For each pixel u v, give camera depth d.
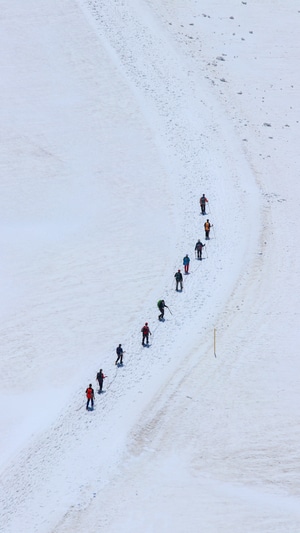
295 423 89.94
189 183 132.38
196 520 79.94
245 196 129.25
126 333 103.75
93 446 87.75
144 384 95.25
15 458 87.31
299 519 80.50
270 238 120.00
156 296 109.69
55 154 138.38
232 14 179.50
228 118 149.38
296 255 116.62
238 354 98.94
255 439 88.12
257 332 102.25
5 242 121.62
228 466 85.56
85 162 137.00
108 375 96.94
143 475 84.50
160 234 122.00
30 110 146.50
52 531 78.75
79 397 94.38
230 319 104.44
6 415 93.19
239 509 81.31
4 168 135.75
